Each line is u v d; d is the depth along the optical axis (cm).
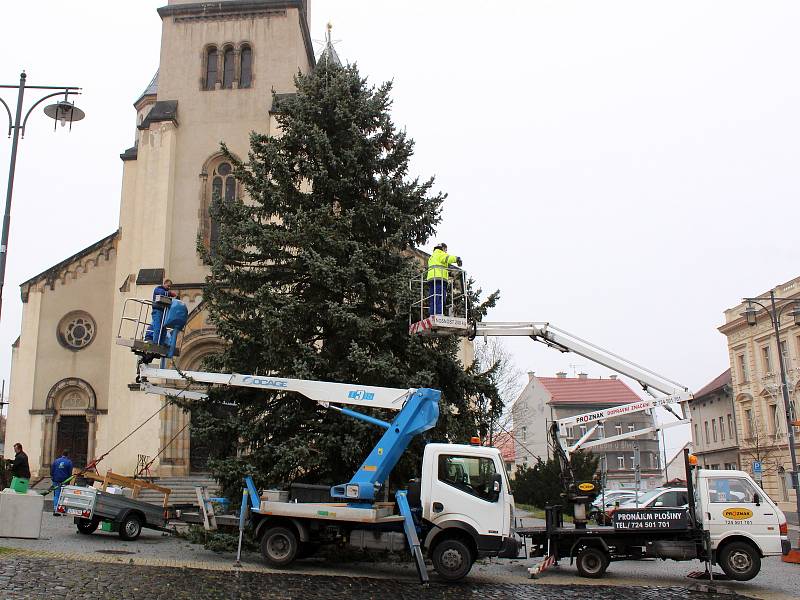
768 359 5222
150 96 4397
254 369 1739
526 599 1230
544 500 3441
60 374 3169
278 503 1416
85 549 1532
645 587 1405
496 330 1752
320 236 1730
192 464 2886
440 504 1414
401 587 1294
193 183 3162
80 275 3262
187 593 1116
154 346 1612
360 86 1933
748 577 1491
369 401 1480
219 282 1828
